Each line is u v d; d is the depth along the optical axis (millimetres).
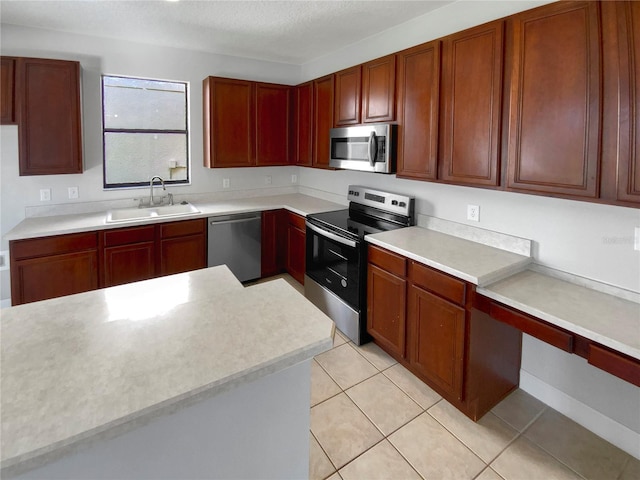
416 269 2361
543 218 2168
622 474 1823
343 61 3797
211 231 3705
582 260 2004
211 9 2771
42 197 3354
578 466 1868
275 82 4414
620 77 1554
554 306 1760
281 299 1390
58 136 3082
